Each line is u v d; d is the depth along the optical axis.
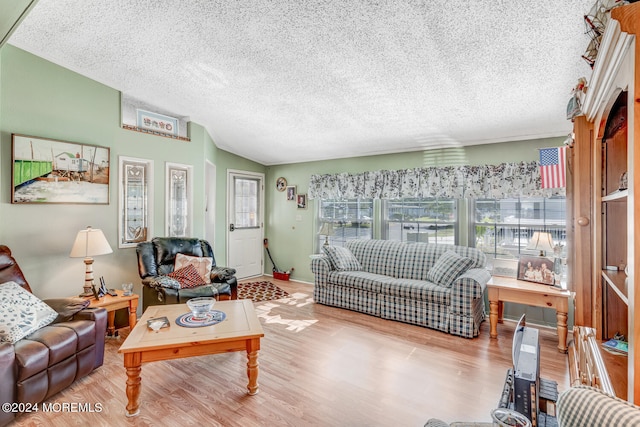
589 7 1.66
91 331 2.39
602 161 1.70
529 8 1.73
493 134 3.72
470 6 1.77
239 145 5.22
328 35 2.19
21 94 2.78
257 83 3.01
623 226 1.63
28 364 1.89
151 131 3.79
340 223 5.31
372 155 4.89
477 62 2.28
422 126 3.62
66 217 3.07
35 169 2.85
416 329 3.42
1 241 2.68
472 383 2.34
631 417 0.77
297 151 5.20
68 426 1.85
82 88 3.18
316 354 2.80
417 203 4.51
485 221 4.00
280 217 6.06
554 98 2.71
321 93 3.07
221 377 2.42
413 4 1.82
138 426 1.86
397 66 2.45
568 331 3.33
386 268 4.25
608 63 1.29
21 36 2.61
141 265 3.42
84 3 2.17
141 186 3.71
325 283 4.28
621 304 1.65
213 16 2.15
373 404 2.09
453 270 3.47
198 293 3.24
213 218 5.16
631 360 0.99
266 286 5.34
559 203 3.57
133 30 2.42
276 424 1.88
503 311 3.71
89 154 3.22
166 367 2.56
